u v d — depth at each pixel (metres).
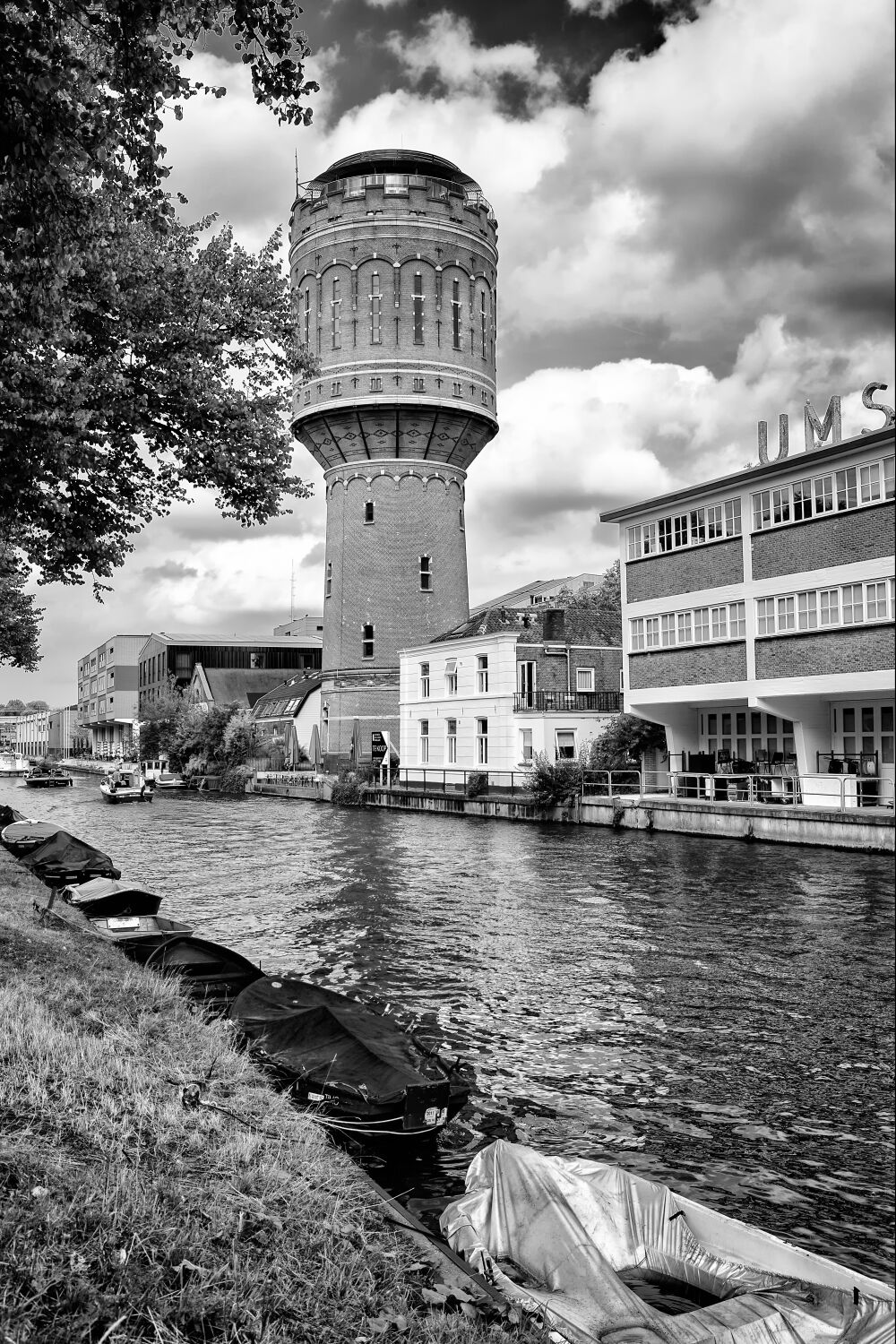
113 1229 4.76
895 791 30.31
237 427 17.34
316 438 63.84
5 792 81.31
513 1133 9.71
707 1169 8.99
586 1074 11.36
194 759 85.31
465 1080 11.07
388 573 62.16
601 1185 7.14
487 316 64.06
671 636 37.94
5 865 22.64
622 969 16.16
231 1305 4.42
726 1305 5.76
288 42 8.33
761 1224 8.02
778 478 33.31
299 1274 4.87
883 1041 12.48
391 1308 4.79
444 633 56.75
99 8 8.14
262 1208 5.46
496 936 18.81
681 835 34.00
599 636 49.12
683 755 38.78
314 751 71.62
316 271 62.06
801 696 33.31
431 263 61.06
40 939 12.64
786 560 32.94
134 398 15.99
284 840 37.50
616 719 42.66
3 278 10.16
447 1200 8.24
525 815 41.75
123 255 15.13
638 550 39.72
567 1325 5.40
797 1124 9.97
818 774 33.00
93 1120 6.11
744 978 15.53
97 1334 4.04
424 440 62.31
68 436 13.64
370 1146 9.05
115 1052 7.81
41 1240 4.54
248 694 104.81
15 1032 7.45
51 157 8.48
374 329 60.47
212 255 17.38
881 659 29.77
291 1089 8.90
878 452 29.91
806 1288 5.95
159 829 43.16
